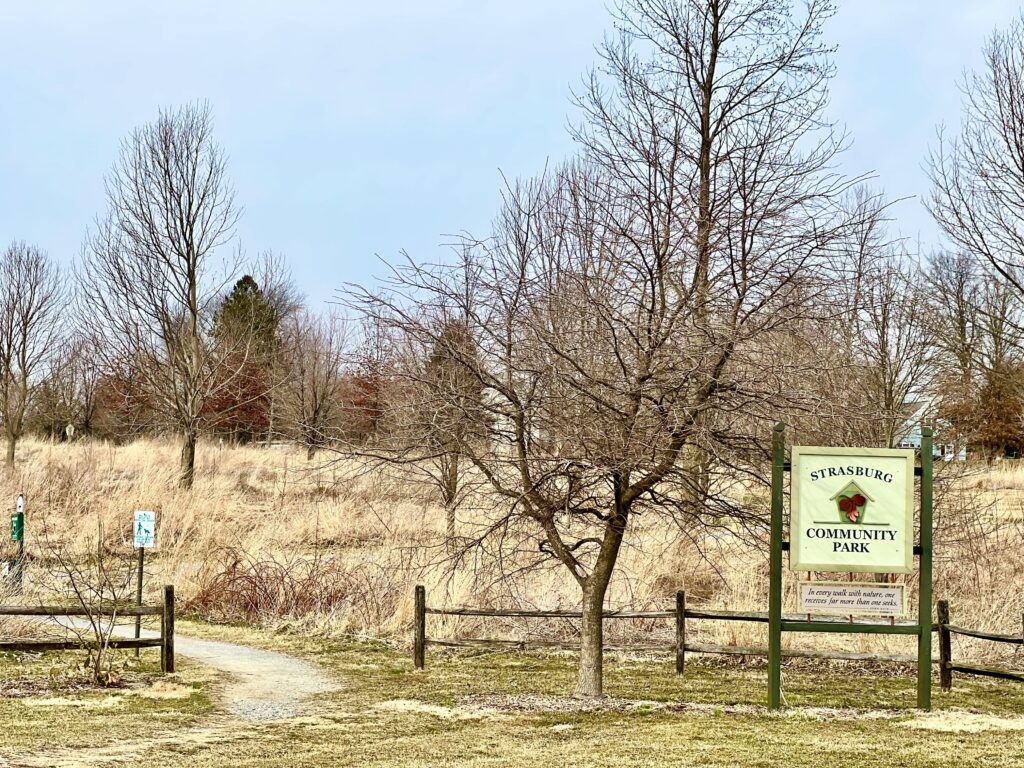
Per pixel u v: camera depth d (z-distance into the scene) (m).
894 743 9.87
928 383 20.05
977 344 23.72
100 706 11.13
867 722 10.96
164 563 21.92
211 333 38.00
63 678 12.52
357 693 12.45
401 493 20.12
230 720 10.79
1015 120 19.45
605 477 11.35
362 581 18.44
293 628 17.11
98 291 33.47
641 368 10.82
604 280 11.41
